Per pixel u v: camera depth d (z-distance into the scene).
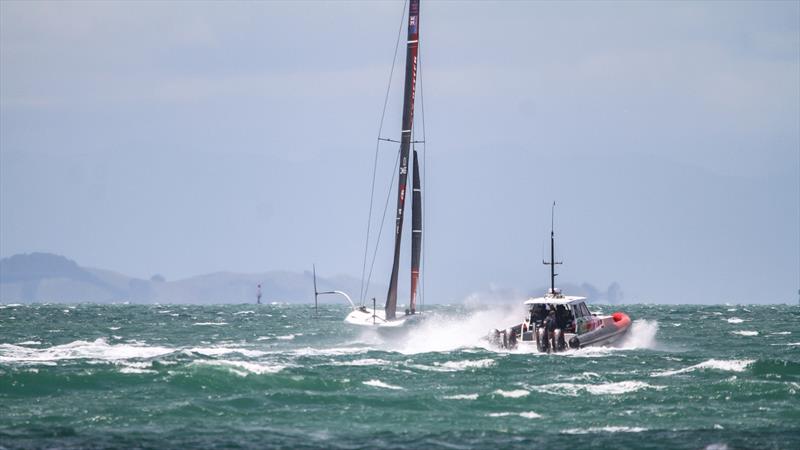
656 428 110.44
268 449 100.44
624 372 152.62
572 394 130.25
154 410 117.25
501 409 120.56
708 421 113.88
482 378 145.25
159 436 105.00
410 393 130.62
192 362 153.62
